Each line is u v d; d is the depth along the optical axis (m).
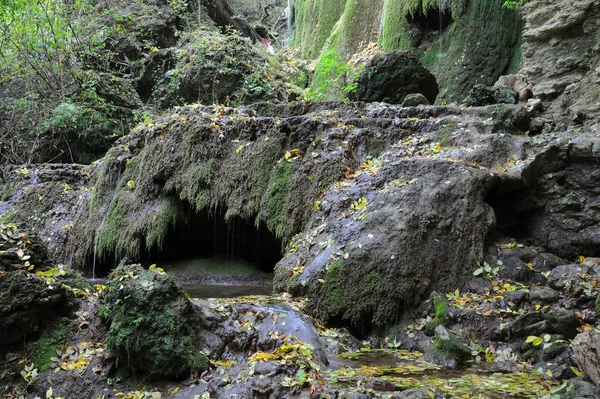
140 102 13.30
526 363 4.07
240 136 7.26
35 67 12.55
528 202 5.86
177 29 15.62
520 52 11.50
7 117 12.47
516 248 5.32
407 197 5.38
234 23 18.48
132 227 7.23
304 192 6.43
